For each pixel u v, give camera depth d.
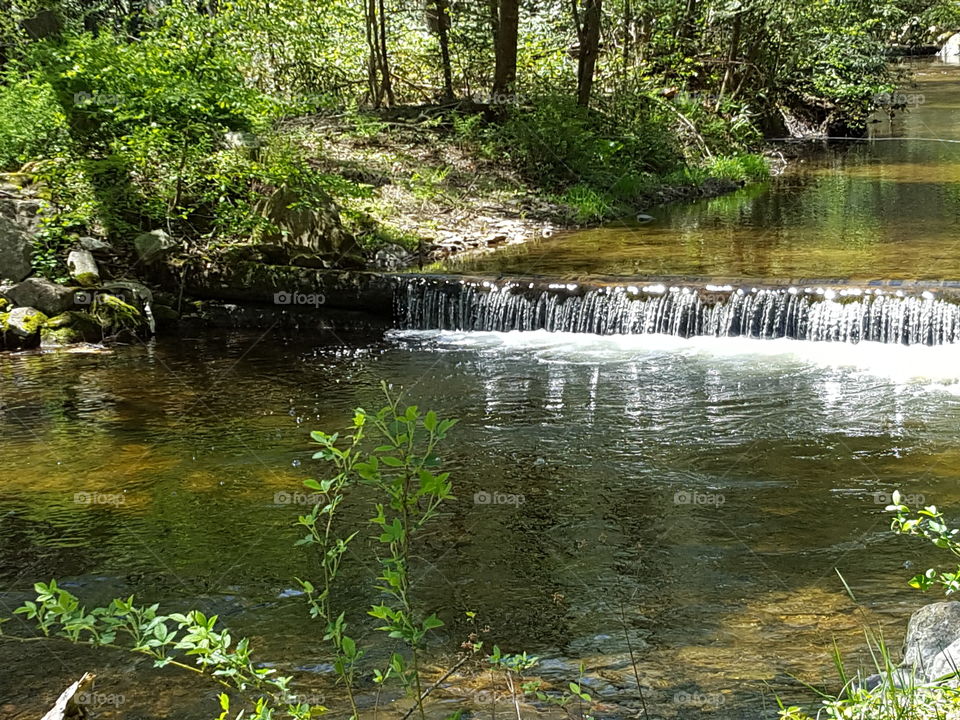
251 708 4.50
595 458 7.57
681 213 17.17
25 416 8.77
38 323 11.18
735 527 6.36
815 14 25.98
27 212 11.98
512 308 11.54
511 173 18.38
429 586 5.70
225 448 7.91
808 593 5.47
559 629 5.17
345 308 12.02
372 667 4.82
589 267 12.91
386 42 23.41
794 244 13.80
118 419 8.68
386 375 9.89
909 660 4.07
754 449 7.64
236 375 10.02
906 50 54.38
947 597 5.34
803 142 26.64
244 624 5.29
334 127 18.75
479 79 22.78
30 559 6.10
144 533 6.41
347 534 6.35
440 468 7.43
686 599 5.45
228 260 12.33
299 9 20.17
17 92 14.21
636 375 9.62
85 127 13.44
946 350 9.95
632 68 23.56
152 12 18.83
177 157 12.85
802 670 4.64
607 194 17.92
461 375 9.83
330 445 3.36
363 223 14.39
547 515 6.62
